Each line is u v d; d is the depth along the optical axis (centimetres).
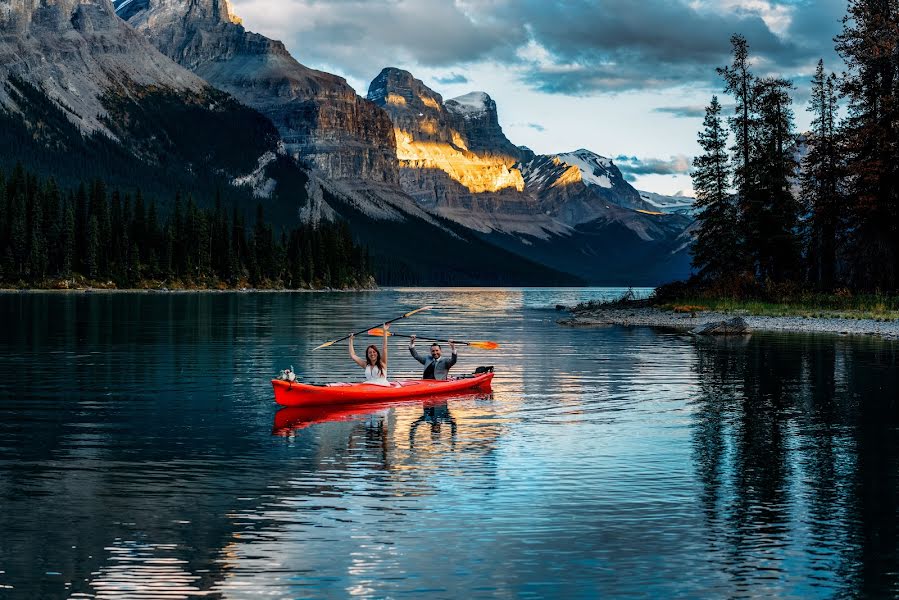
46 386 2786
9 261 16950
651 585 1055
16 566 1098
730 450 1803
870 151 7619
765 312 7094
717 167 8619
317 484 1502
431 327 6475
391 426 2094
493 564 1119
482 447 1831
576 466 1652
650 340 5009
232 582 1055
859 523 1288
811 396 2608
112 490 1455
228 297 14200
